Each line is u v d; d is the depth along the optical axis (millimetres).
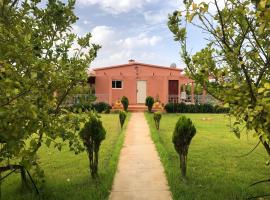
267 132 4441
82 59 6285
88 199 6406
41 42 6090
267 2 3395
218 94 5184
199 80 5379
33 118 4457
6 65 4262
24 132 4559
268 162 5969
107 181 7500
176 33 5648
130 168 8891
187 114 28266
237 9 4664
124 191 6977
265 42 4996
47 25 6703
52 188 7145
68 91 5969
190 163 9398
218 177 7961
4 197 6754
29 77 4609
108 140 13773
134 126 18578
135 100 35062
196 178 7770
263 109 4262
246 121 4699
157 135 14438
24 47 4660
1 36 4773
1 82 4145
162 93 35000
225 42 4871
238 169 8836
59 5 6844
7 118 4223
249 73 5168
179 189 6871
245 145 12578
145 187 7230
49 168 9180
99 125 7742
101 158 10320
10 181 7922
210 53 5160
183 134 7586
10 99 4230
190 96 32750
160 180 7746
